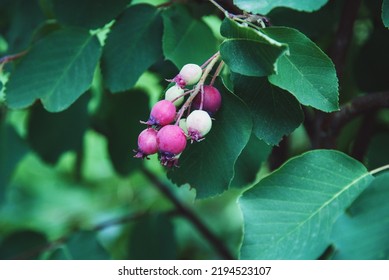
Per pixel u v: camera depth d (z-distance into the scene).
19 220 0.86
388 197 0.36
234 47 0.36
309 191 0.37
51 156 0.52
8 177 0.56
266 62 0.36
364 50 0.46
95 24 0.43
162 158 0.36
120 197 0.86
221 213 0.81
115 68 0.43
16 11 0.50
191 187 0.39
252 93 0.38
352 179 0.38
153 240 0.54
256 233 0.37
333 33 0.48
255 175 0.42
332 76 0.37
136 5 0.43
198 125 0.36
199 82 0.37
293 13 0.44
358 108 0.45
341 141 0.52
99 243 0.50
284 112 0.38
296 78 0.37
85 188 0.89
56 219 0.85
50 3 0.48
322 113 0.46
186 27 0.42
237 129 0.38
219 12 0.46
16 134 0.56
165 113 0.36
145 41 0.43
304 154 0.38
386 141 0.47
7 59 0.44
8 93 0.43
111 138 0.53
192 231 0.75
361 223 0.36
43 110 0.52
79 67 0.43
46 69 0.43
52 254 0.49
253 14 0.37
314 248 0.36
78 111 0.52
